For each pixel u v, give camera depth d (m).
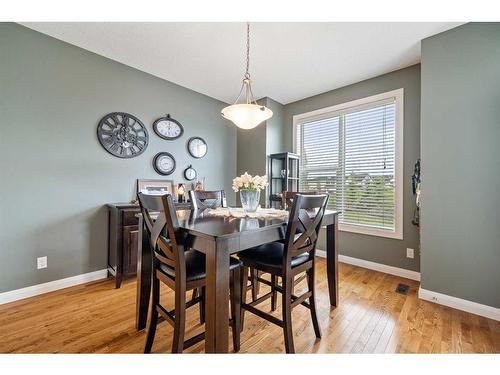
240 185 1.85
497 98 1.80
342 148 3.25
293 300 1.51
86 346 1.45
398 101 2.73
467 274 1.92
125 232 2.35
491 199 1.82
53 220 2.22
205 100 3.59
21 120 2.05
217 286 1.04
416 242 2.60
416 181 2.42
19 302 1.99
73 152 2.34
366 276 2.68
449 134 2.00
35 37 2.12
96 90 2.49
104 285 2.36
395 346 1.48
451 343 1.51
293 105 3.82
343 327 1.68
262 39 2.21
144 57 2.56
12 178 2.01
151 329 1.36
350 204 3.15
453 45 1.99
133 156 2.78
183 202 2.89
